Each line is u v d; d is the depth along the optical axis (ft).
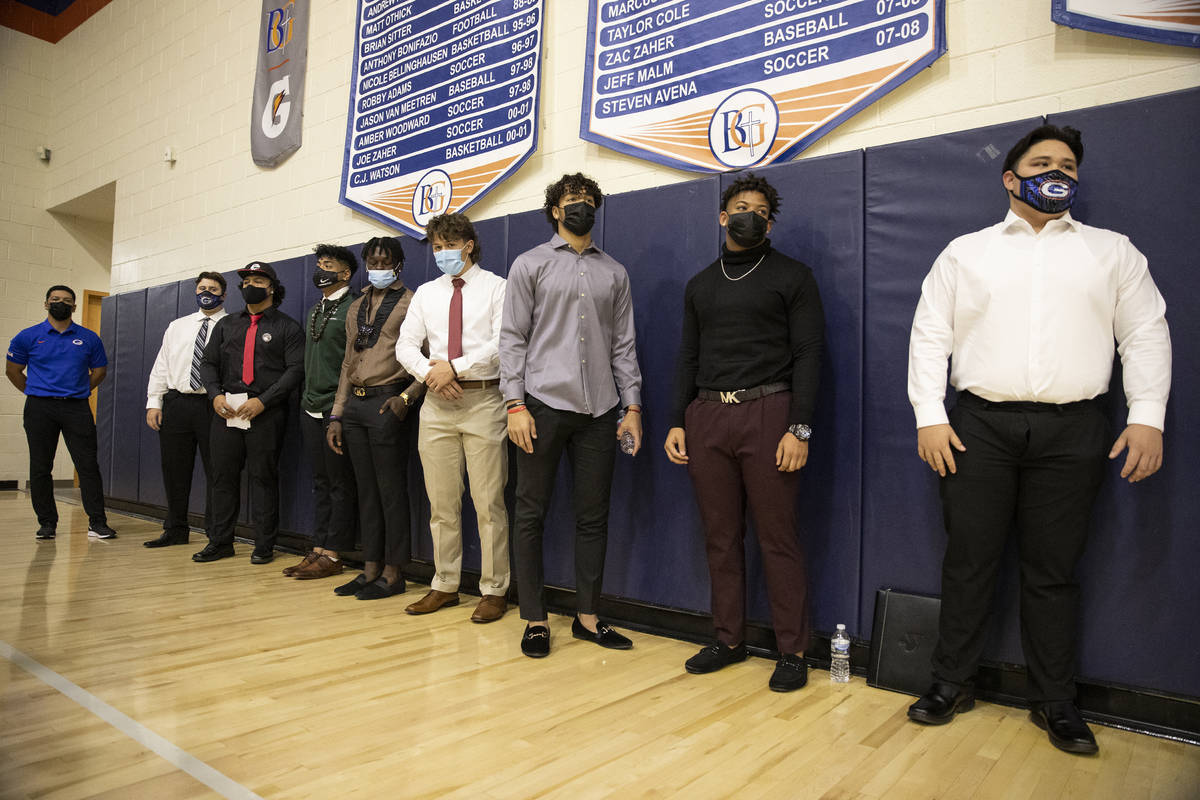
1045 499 5.35
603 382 7.36
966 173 6.58
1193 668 5.42
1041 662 5.43
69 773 4.41
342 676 6.30
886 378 6.88
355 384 9.38
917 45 7.25
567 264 7.38
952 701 5.55
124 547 12.56
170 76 17.51
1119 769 4.75
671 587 7.97
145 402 15.83
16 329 21.04
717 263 7.00
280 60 14.48
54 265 21.84
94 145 19.95
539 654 6.99
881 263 6.98
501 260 9.93
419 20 11.95
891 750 4.98
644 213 8.55
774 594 6.48
